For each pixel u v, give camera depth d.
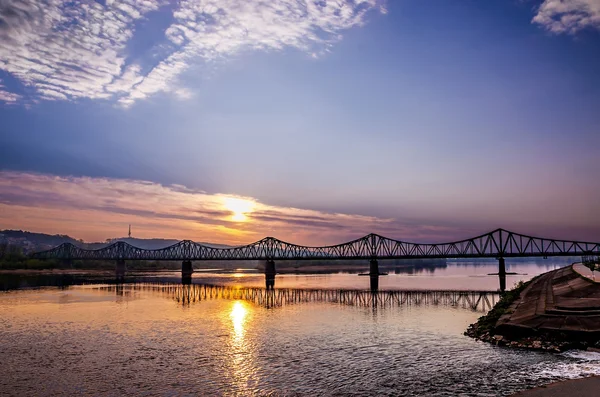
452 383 32.22
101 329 56.81
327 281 174.75
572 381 30.58
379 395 30.44
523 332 43.72
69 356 42.34
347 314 70.88
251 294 113.69
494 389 30.45
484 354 39.53
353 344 46.22
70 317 68.12
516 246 166.25
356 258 186.50
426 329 54.31
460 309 76.25
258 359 40.56
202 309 79.06
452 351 41.44
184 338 50.47
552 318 44.44
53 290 122.62
